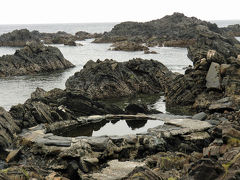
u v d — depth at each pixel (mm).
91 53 117875
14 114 29875
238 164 14547
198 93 39500
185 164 18281
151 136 25141
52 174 19750
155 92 51500
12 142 25594
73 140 24375
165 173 17906
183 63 85000
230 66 36375
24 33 169250
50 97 34094
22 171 18172
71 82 50688
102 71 49531
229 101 31641
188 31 161375
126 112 34125
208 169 14008
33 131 27438
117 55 109250
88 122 31672
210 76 38281
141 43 162375
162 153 22875
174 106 40594
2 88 55031
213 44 93250
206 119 29578
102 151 23578
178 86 41594
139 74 54000
